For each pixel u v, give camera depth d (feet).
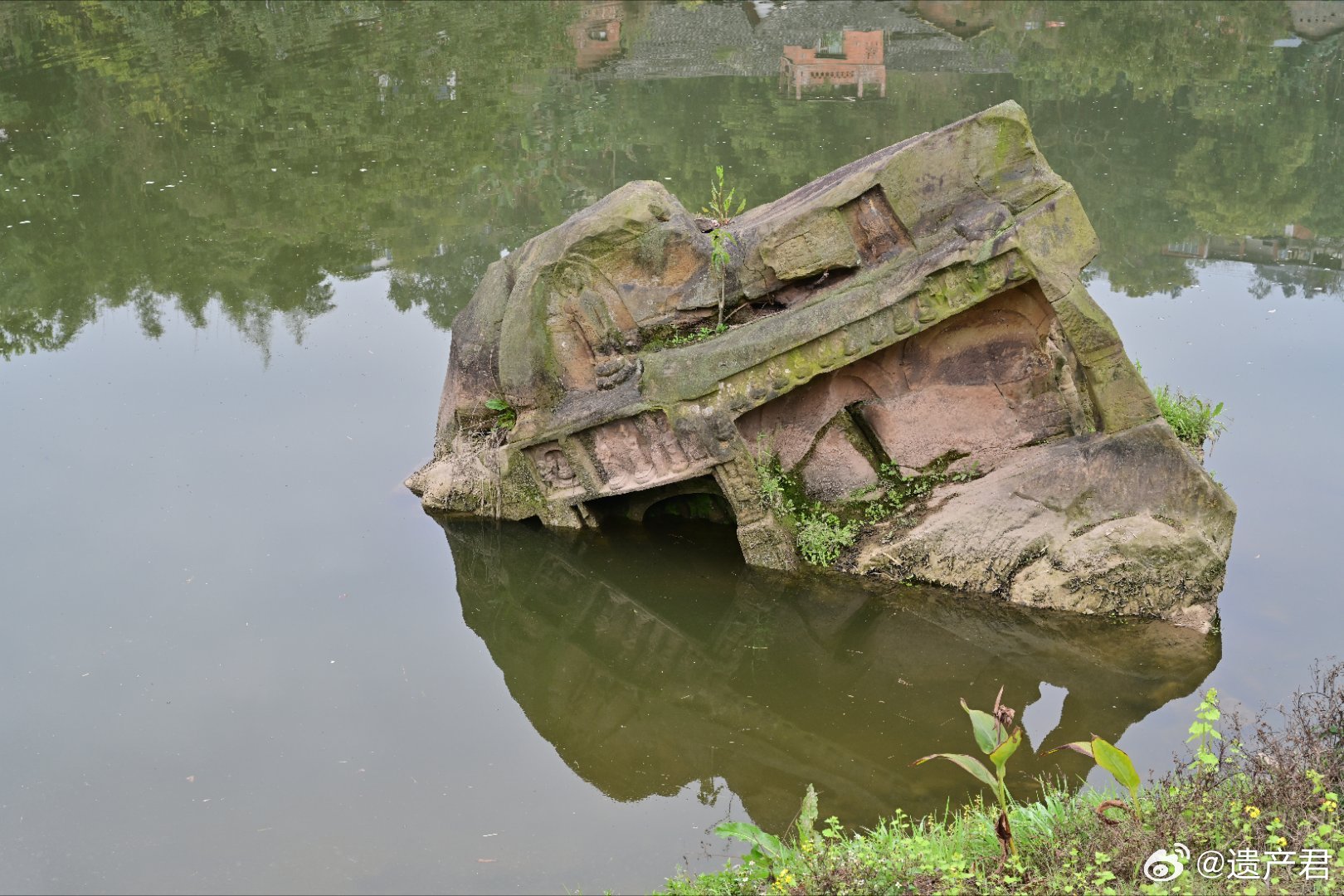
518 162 51.88
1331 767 17.12
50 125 55.88
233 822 20.08
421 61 63.77
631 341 27.32
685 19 72.59
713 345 26.27
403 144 53.83
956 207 24.63
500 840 19.63
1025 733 21.72
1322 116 54.24
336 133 54.90
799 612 25.68
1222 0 70.54
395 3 74.18
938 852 16.72
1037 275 24.07
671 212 27.12
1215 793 17.12
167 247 45.24
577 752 22.09
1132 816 16.85
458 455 29.89
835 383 26.53
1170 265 41.34
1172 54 63.16
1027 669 23.49
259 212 47.93
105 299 41.63
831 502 27.12
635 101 58.23
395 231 46.29
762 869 17.16
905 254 25.07
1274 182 47.62
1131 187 47.47
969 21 70.13
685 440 26.45
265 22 70.23
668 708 23.47
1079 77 59.88
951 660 23.98
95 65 62.95
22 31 68.18
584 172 50.31
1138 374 24.38
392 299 41.47
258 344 38.55
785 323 25.63
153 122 56.18
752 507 26.66
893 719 22.52
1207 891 15.38
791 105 56.80
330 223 46.91
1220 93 57.36
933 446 26.63
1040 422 26.20
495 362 28.99
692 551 28.02
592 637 25.64
